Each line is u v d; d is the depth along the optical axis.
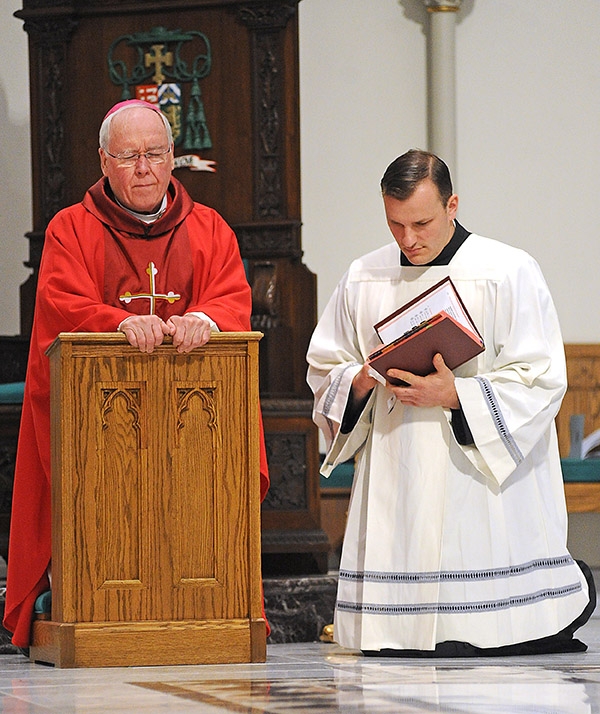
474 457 7.07
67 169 11.48
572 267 15.81
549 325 7.41
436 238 7.14
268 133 11.13
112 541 6.51
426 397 6.96
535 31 15.81
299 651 7.75
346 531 7.40
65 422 6.46
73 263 7.45
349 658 6.99
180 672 6.17
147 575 6.53
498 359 7.27
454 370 7.32
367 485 7.38
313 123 15.76
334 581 9.02
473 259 7.38
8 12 14.03
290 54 11.16
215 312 7.21
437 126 15.48
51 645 6.75
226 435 6.62
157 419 6.55
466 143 15.80
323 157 15.73
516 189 15.81
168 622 6.53
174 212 7.71
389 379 7.05
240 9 11.16
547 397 7.19
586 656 7.01
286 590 8.89
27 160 14.09
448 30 15.45
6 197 13.88
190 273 7.70
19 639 7.39
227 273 7.73
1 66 13.94
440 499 7.10
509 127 15.81
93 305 7.15
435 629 6.97
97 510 6.50
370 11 15.77
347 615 7.29
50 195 11.50
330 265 15.72
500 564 7.10
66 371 6.47
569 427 15.39
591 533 15.46
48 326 7.32
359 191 15.72
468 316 7.06
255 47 11.16
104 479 6.52
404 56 15.73
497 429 6.99
